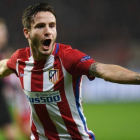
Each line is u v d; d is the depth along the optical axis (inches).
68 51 380.8
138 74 318.3
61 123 401.1
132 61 2142.0
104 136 941.2
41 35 376.5
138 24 2415.1
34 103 404.2
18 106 837.8
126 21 2436.0
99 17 2444.6
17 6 2432.3
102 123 1139.3
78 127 402.3
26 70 404.8
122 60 2167.8
